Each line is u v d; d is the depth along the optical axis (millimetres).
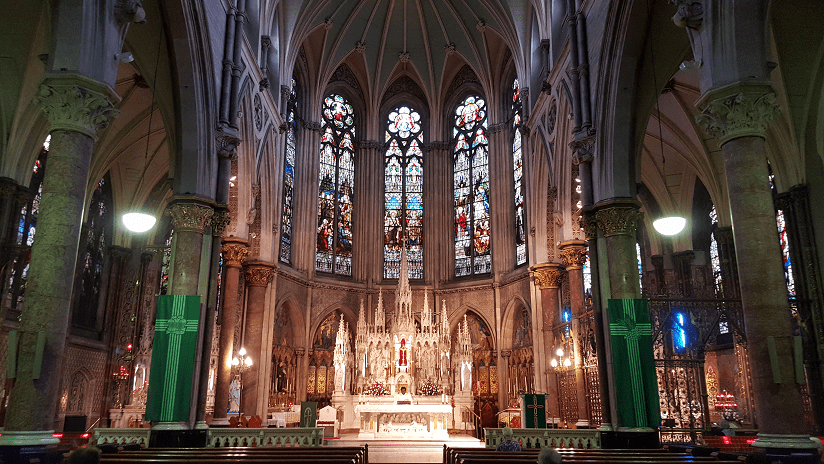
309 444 16344
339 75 36156
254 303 26219
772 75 19094
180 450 11234
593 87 17938
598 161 17297
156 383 14867
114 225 29438
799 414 9625
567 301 26828
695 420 21078
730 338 26719
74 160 10562
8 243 19453
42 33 17812
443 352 28219
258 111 23938
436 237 35219
